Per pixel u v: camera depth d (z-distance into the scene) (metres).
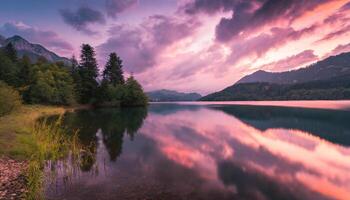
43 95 85.00
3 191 12.73
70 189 13.73
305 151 25.34
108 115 66.06
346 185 15.55
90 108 100.00
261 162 20.75
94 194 13.09
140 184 14.81
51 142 21.00
